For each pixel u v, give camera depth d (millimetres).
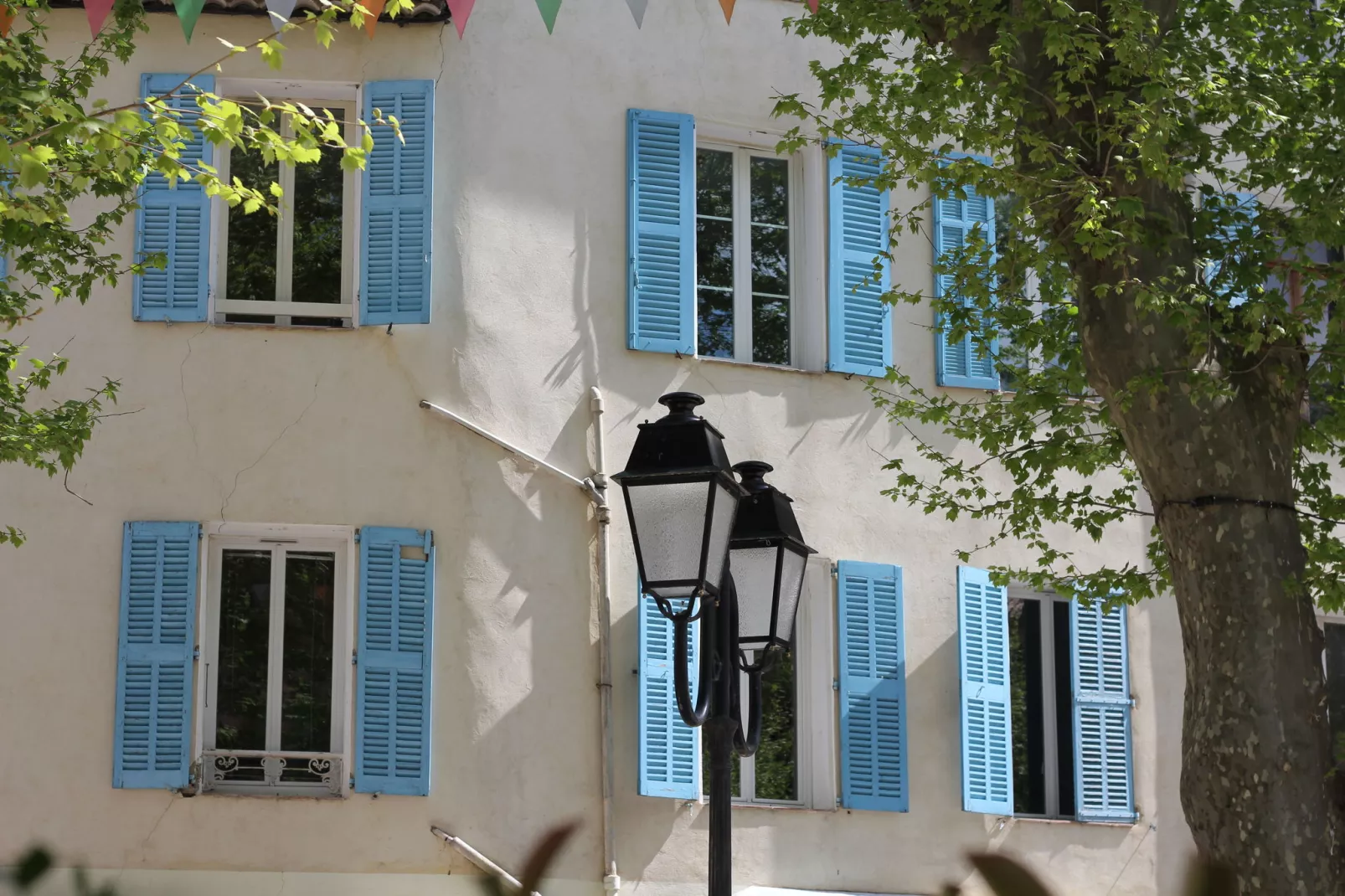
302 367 12234
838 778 12883
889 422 13500
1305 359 9656
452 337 12469
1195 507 9117
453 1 6328
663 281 12977
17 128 8086
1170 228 9461
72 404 9766
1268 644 8883
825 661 13062
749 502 7621
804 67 13766
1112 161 9578
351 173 12836
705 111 13445
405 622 12000
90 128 7766
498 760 12016
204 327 12195
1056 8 8961
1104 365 9461
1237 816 8727
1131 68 9141
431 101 12633
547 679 12227
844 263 13531
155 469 12016
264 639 12094
